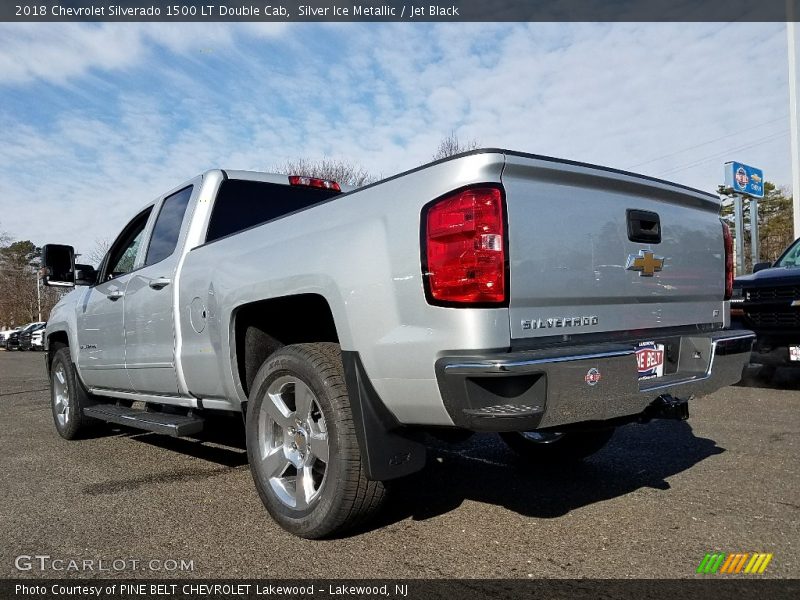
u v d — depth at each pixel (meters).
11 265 66.19
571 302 2.77
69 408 5.73
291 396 3.37
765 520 3.21
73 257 5.46
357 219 2.85
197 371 3.95
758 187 22.12
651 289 3.18
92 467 4.74
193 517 3.48
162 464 4.77
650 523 3.21
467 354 2.45
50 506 3.77
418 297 2.56
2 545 3.15
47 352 6.37
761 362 7.14
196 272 3.93
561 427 2.99
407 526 3.24
